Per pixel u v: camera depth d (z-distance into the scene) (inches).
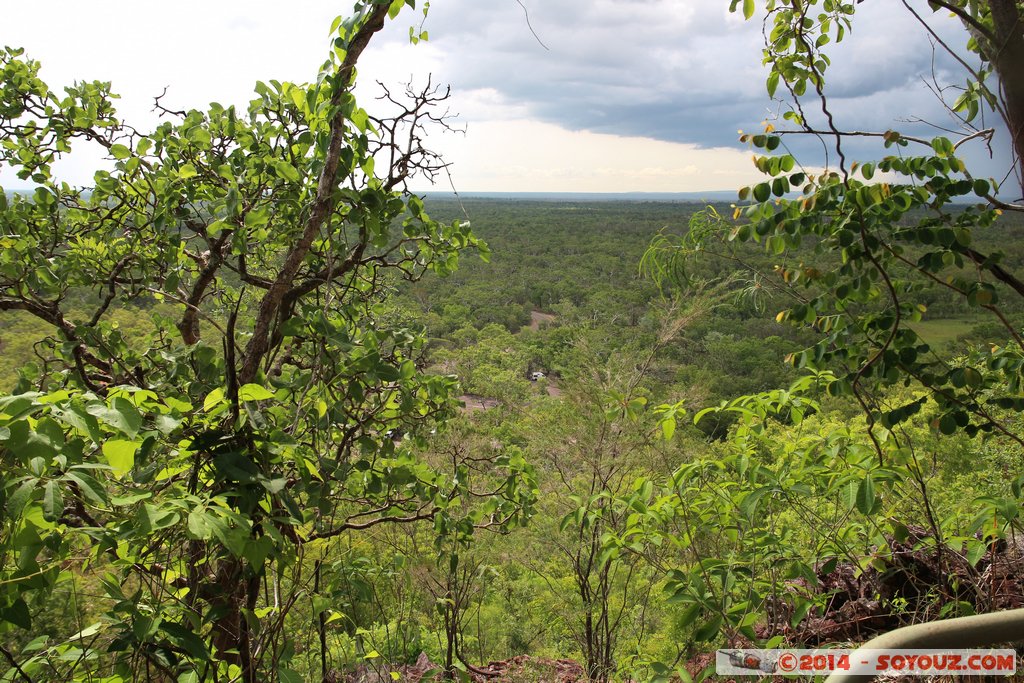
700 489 81.7
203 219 109.1
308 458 71.9
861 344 69.9
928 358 68.1
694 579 69.3
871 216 63.0
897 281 71.2
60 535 54.2
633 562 107.3
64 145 121.0
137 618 55.1
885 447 77.2
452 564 106.3
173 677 59.2
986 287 63.6
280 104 104.6
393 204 85.9
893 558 83.1
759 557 72.7
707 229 77.1
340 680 105.7
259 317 76.1
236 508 58.7
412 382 103.3
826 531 75.9
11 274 103.7
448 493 107.7
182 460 60.4
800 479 75.0
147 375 101.2
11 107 114.6
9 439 44.2
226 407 59.4
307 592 74.9
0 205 105.9
